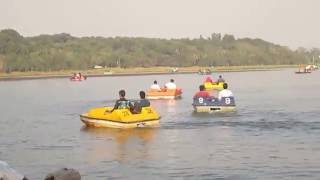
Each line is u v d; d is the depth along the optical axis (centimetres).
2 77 18312
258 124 3425
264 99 5972
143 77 16875
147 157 2272
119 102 3328
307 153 2308
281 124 3416
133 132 3100
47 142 2794
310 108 4644
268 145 2542
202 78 15025
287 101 5600
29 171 2047
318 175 1883
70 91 8962
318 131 3034
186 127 3300
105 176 1922
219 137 2836
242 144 2584
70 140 2845
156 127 3316
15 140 2894
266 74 18388
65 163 2180
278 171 1958
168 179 1862
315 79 13000
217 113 4194
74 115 4441
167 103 5519
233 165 2077
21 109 5203
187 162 2147
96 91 8788
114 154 2362
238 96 6612
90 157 2303
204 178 1867
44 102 6231
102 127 3312
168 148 2495
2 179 923
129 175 1933
